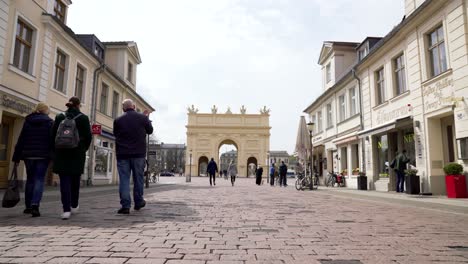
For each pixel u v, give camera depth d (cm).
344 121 2197
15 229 475
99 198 1017
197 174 6850
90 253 347
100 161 2155
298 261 330
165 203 884
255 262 325
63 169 577
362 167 1912
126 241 406
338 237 452
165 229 491
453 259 341
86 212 669
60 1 1728
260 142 6988
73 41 1688
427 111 1306
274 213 709
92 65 1983
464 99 1097
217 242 411
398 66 1580
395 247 395
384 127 1594
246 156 6969
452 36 1156
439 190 1271
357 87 2003
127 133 670
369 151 1820
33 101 1381
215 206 827
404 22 1390
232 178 2462
